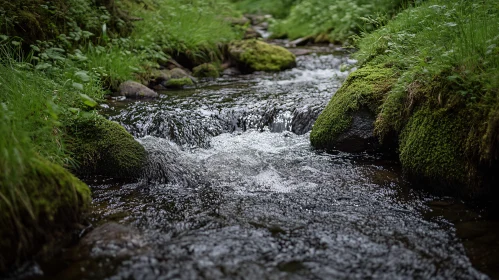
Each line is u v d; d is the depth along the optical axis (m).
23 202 2.26
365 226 2.77
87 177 3.69
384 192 3.30
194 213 2.98
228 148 4.34
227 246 2.50
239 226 2.77
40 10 5.52
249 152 4.18
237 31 10.42
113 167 3.70
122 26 6.93
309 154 4.14
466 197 3.03
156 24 7.74
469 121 2.99
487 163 2.79
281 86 6.36
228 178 3.62
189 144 4.51
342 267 2.29
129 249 2.46
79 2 6.18
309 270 2.26
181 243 2.54
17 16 5.12
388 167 3.78
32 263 2.29
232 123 4.93
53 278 2.19
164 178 3.61
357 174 3.65
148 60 7.00
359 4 9.88
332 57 8.55
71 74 5.03
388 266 2.30
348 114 4.10
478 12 3.88
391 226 2.76
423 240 2.58
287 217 2.90
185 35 8.02
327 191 3.34
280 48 8.32
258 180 3.58
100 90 5.39
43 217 2.36
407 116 3.59
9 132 2.45
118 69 6.00
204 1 10.53
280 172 3.73
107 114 4.86
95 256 2.38
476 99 3.01
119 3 7.51
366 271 2.26
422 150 3.25
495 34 3.28
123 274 2.22
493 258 2.38
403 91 3.67
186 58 7.80
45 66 4.54
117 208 3.07
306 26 11.61
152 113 4.91
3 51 4.62
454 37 3.67
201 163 3.88
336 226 2.77
